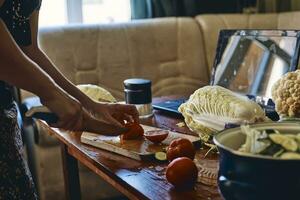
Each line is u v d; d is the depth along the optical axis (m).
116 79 2.63
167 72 2.76
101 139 1.23
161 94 2.73
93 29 2.62
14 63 0.91
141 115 1.54
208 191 0.88
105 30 2.65
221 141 0.76
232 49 1.88
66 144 1.35
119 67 2.64
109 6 3.00
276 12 3.11
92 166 1.14
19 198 1.05
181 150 1.03
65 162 1.47
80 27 2.60
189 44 2.81
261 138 0.73
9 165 1.03
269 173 0.66
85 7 2.95
